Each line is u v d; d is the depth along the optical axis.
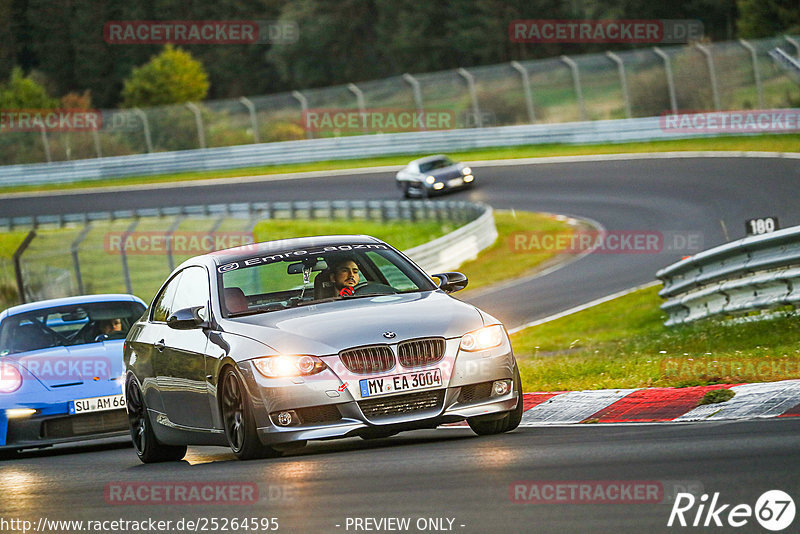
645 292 71.69
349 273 27.56
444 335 24.25
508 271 95.81
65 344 38.53
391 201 142.38
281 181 179.25
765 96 152.12
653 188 120.81
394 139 182.25
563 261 95.12
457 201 134.75
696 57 162.62
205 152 199.12
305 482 20.36
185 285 29.14
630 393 28.27
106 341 38.56
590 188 129.75
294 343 24.00
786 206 96.44
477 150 172.38
